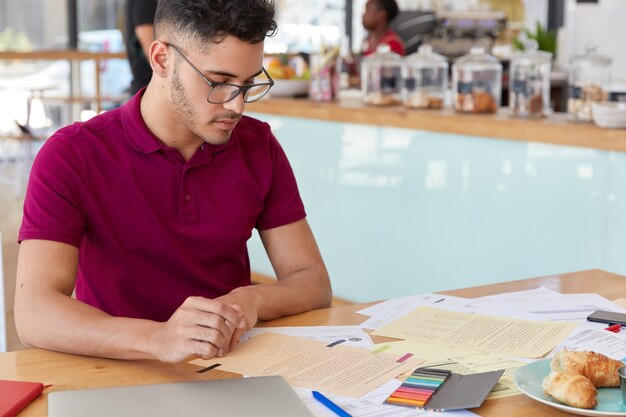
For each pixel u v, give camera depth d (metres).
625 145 2.58
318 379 1.22
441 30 6.54
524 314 1.52
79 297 1.65
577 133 2.71
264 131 1.77
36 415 1.11
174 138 1.60
